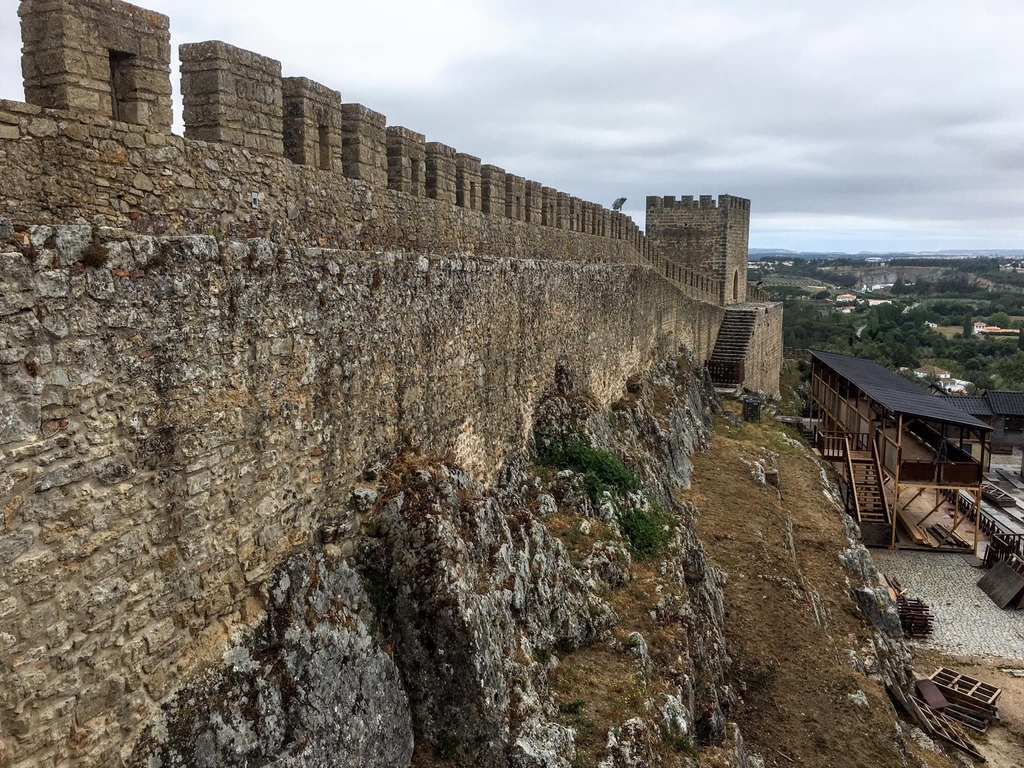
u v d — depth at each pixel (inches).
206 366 229.6
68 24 207.3
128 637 205.9
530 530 417.7
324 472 296.2
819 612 628.7
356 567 310.0
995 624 842.8
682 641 431.5
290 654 252.7
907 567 982.4
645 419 811.4
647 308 1007.0
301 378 278.7
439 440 402.3
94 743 195.5
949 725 632.4
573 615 399.9
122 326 200.1
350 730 264.7
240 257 243.9
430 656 302.8
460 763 295.4
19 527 175.6
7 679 174.1
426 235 429.7
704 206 1641.2
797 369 2362.2
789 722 464.8
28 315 175.8
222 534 239.5
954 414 1057.5
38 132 201.6
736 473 912.9
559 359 636.7
